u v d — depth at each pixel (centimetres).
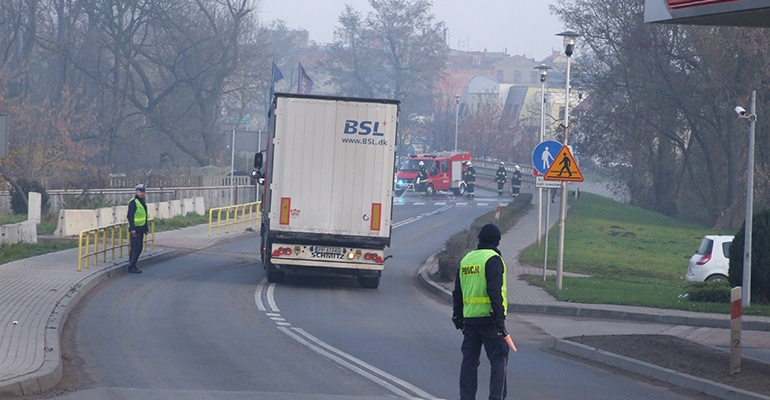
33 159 14375
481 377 3036
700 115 13200
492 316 2392
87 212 8350
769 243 4934
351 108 5466
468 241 7100
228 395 2516
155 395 2481
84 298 4628
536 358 3509
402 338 3866
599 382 3025
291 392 2602
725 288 5216
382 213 5491
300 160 5450
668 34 13125
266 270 5750
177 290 5169
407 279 6662
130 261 5962
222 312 4381
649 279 6475
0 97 12538
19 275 5081
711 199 13975
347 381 2817
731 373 3027
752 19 3259
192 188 13512
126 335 3575
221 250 7975
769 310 4709
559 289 5525
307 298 5184
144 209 5981
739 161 12769
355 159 5475
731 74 12081
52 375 2575
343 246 5534
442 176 17562
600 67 14250
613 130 13850
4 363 2655
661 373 3122
